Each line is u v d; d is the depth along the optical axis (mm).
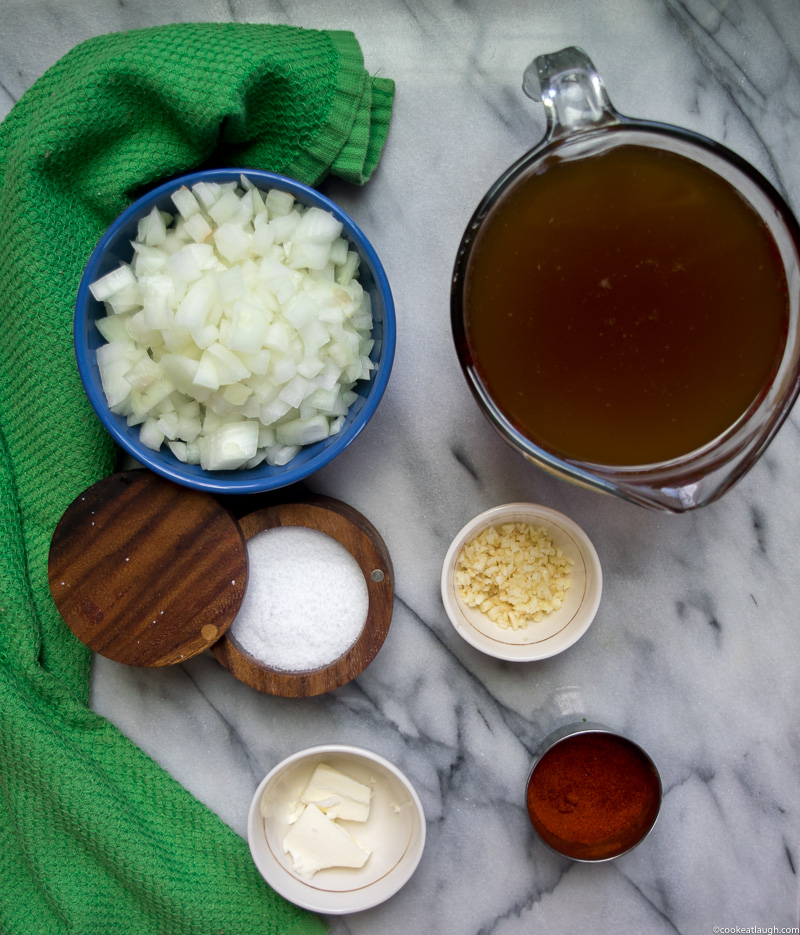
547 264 389
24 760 445
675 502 379
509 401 401
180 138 431
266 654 457
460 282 394
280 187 416
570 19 461
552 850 457
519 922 482
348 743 479
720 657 482
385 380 420
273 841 457
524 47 462
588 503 478
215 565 436
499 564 462
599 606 480
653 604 481
